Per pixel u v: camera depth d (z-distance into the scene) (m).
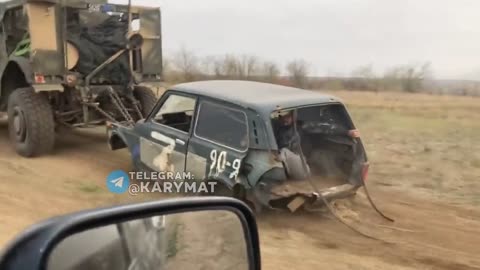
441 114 18.67
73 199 7.08
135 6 10.44
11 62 9.91
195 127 6.62
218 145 6.27
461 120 16.73
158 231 2.06
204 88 6.79
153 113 7.42
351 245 5.71
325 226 6.26
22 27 10.05
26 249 1.53
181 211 2.20
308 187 6.20
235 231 2.46
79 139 11.34
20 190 7.41
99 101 10.29
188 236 2.22
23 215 6.33
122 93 10.41
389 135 12.95
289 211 6.55
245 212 2.52
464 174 8.80
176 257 2.14
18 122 9.51
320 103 6.32
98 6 9.80
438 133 13.35
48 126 9.41
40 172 8.49
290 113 6.30
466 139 12.31
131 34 10.12
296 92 6.68
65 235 1.61
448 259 5.35
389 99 27.31
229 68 31.64
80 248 1.67
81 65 9.90
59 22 9.35
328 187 6.50
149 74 10.88
